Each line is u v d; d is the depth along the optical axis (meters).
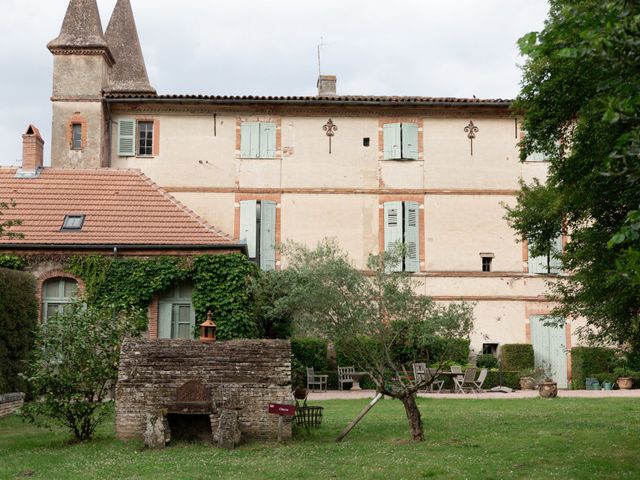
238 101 33.66
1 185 27.08
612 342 15.91
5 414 19.36
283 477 11.80
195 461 13.08
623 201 11.94
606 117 7.79
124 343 15.84
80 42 33.19
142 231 25.28
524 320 33.50
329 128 34.25
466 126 34.53
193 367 15.38
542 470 12.22
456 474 11.98
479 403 22.45
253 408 15.12
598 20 8.05
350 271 15.53
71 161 32.62
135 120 33.75
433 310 15.35
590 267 13.49
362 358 16.30
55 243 24.45
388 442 15.16
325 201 33.84
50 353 15.34
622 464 12.57
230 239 25.20
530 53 8.53
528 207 17.88
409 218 33.75
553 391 24.36
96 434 16.48
